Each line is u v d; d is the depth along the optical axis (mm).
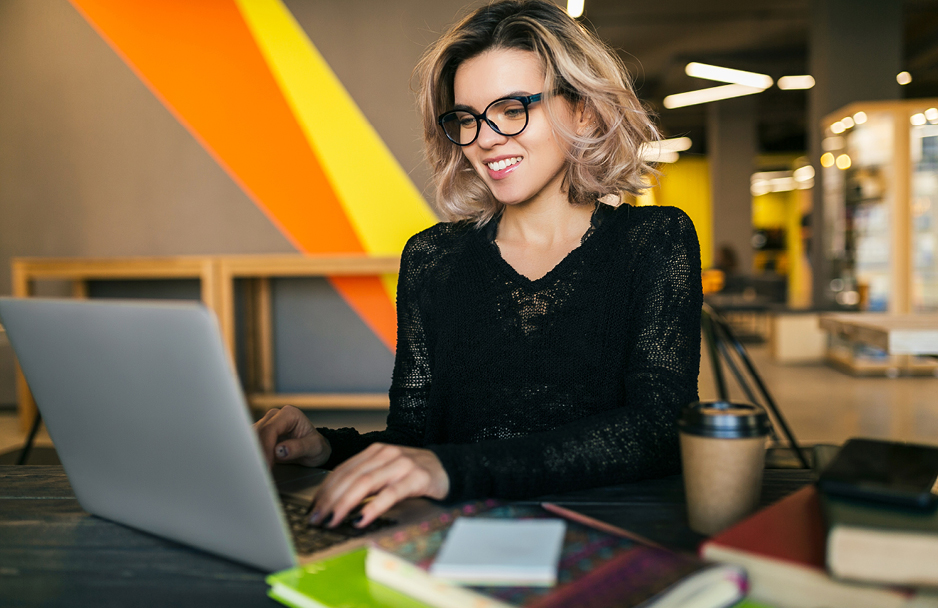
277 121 4094
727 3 7578
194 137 4133
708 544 475
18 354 623
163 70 4117
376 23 4027
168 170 4156
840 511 465
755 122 11805
